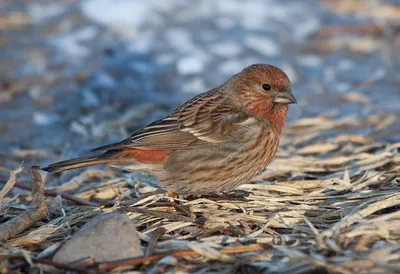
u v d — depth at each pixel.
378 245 8.74
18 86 18.20
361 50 19.97
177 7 22.80
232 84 11.34
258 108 11.17
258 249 8.88
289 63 19.25
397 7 22.12
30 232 9.75
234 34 21.09
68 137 15.48
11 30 21.56
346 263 8.19
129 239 8.73
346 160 12.40
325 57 19.72
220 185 11.02
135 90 18.11
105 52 20.02
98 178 12.52
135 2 22.75
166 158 10.92
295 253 8.58
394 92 17.28
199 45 20.41
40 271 8.68
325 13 22.36
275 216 9.74
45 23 22.03
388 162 11.99
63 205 11.10
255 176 11.84
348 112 16.11
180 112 11.17
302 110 16.48
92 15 22.31
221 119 11.05
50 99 17.58
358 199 10.46
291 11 22.59
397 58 19.25
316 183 11.27
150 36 20.92
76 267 8.52
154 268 8.52
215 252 8.67
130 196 11.32
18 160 14.02
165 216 9.91
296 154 13.25
